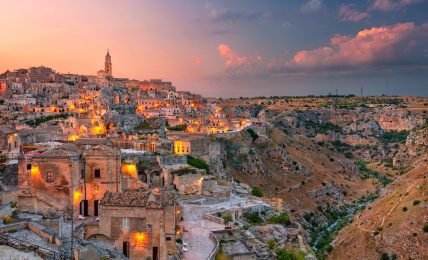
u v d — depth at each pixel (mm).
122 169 139625
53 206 106500
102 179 116312
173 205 99125
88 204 116000
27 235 82188
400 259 191000
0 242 72688
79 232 90188
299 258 120625
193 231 121562
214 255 102188
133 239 93188
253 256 109375
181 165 174625
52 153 109938
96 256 74938
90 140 147875
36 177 108375
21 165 108312
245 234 123125
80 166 114312
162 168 163875
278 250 121625
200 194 162500
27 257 68562
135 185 140500
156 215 93062
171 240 98688
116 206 93375
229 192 167125
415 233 197750
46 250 74125
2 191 103438
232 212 143875
